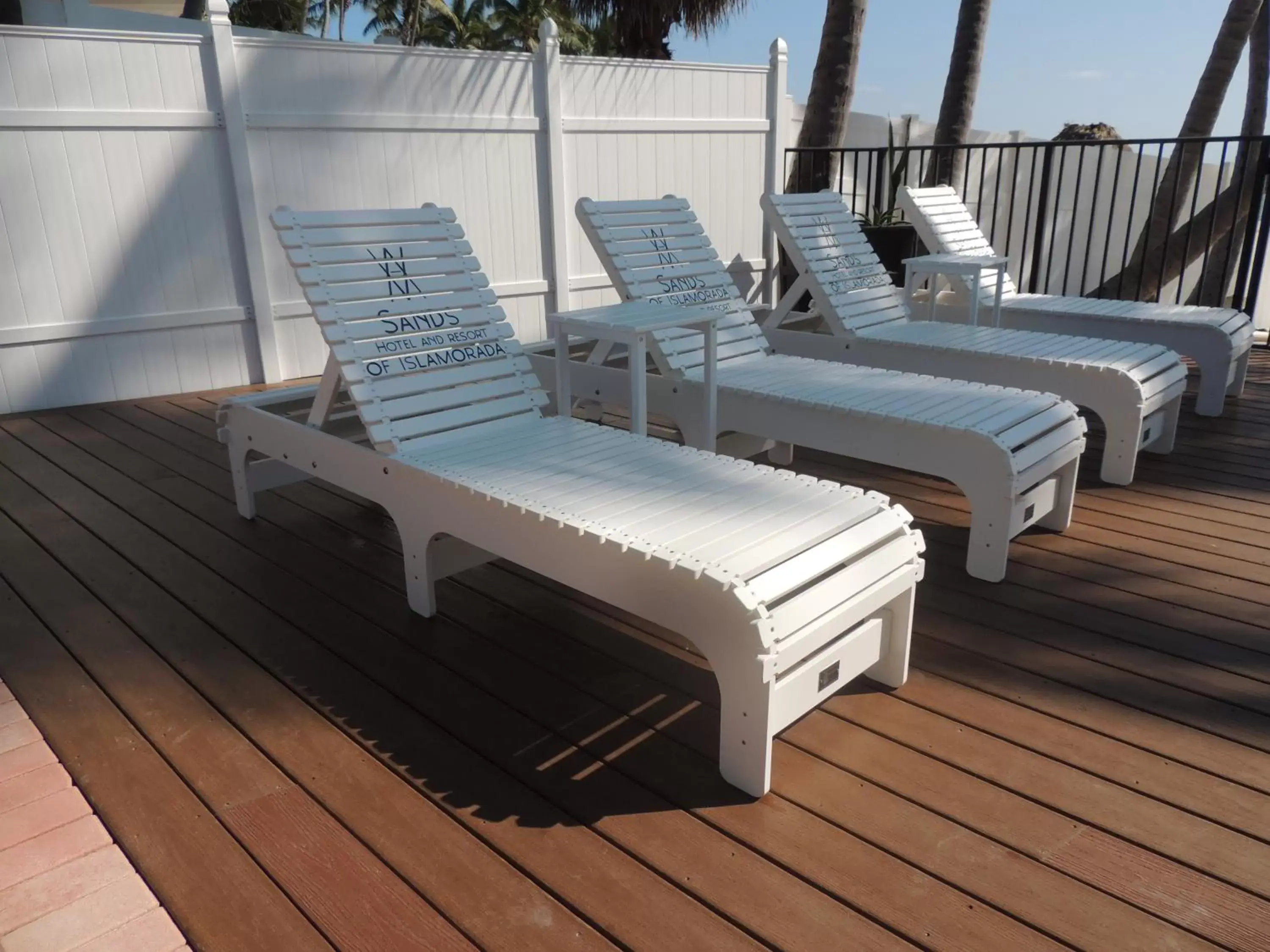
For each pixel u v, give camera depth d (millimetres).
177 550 3035
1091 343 4000
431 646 2428
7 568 2914
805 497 2193
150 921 1538
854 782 1884
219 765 1949
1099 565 2877
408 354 2855
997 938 1495
